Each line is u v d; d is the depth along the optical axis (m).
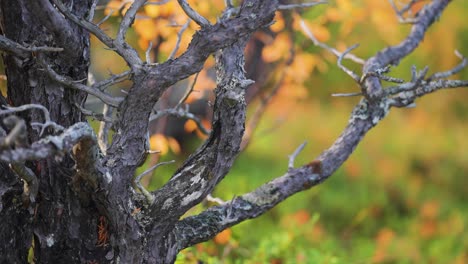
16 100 2.93
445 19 9.26
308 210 9.44
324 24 6.41
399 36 7.98
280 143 9.63
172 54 3.49
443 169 10.05
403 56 4.20
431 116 10.00
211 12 5.16
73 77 2.92
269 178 9.18
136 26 4.70
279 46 5.76
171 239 3.11
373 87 3.59
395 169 10.01
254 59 7.10
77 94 2.93
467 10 9.26
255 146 9.60
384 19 6.08
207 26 2.68
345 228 9.51
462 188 10.04
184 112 3.91
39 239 2.95
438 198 9.98
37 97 2.88
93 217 2.91
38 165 2.87
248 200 3.35
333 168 3.50
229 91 2.84
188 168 2.99
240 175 9.08
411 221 9.72
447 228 9.57
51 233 2.93
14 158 2.20
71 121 2.94
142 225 2.95
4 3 2.84
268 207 3.37
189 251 4.76
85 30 2.92
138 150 2.82
